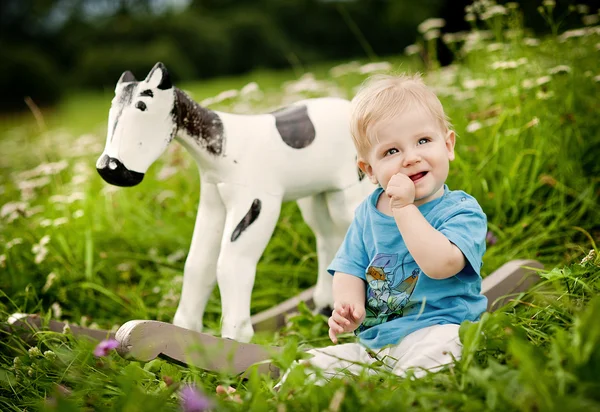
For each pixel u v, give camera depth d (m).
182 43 16.39
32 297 2.67
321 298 2.42
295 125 2.21
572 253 2.52
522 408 1.20
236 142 2.12
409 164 1.72
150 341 1.71
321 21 17.17
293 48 16.91
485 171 2.98
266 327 2.40
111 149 1.96
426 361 1.59
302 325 2.30
